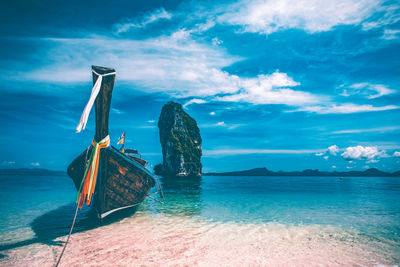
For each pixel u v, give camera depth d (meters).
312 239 7.01
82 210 12.27
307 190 27.56
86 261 5.29
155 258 5.47
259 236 7.33
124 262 5.23
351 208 13.03
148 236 7.30
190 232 7.79
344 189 29.92
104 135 8.16
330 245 6.46
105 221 9.50
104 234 7.53
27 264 5.13
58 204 14.39
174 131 134.88
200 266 5.03
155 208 12.84
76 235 7.42
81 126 6.20
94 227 8.48
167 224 8.95
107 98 7.62
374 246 6.37
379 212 11.76
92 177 7.93
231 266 5.04
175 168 129.62
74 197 17.83
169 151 132.38
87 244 6.50
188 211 11.88
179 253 5.81
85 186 7.71
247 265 5.10
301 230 8.07
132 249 6.09
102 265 5.07
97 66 6.98
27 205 14.00
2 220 9.75
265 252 5.89
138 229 8.18
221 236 7.32
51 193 20.86
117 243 6.59
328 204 14.71
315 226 8.65
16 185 31.75
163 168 137.75
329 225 8.80
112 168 8.80
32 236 7.30
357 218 10.14
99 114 7.73
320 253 5.82
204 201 16.09
